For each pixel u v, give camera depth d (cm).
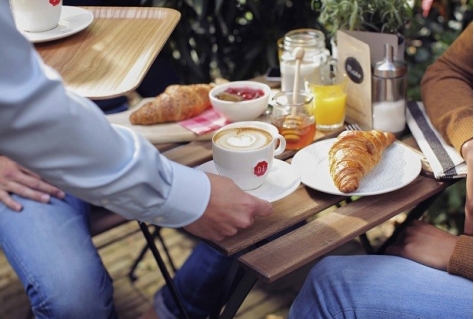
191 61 238
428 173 144
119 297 222
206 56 251
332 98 158
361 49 155
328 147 150
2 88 93
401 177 139
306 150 148
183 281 178
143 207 110
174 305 181
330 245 122
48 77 97
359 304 129
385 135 147
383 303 128
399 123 161
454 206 232
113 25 158
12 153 99
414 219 152
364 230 127
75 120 100
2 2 91
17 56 93
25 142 98
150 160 107
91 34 151
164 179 110
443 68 168
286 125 150
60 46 144
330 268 136
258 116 165
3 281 233
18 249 146
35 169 102
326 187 134
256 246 129
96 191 106
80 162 103
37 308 143
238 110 159
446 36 247
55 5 148
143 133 161
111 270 235
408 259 140
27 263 144
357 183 132
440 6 238
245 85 168
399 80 158
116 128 111
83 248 148
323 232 126
